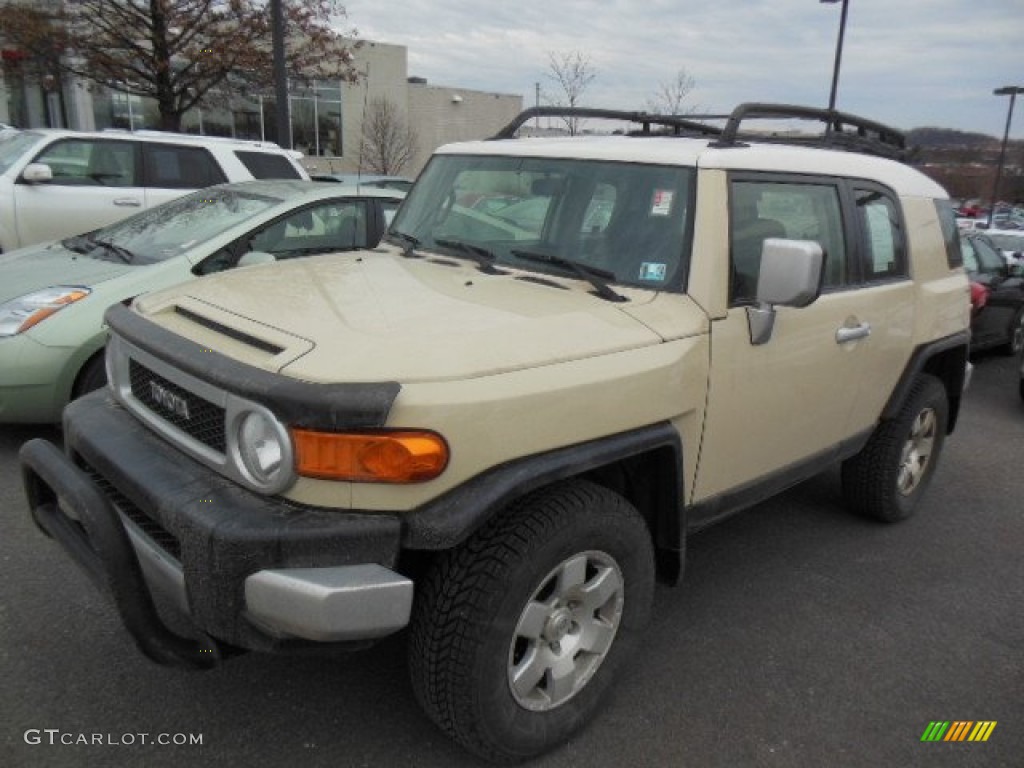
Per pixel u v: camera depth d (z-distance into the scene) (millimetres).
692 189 3057
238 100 24859
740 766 2746
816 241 3586
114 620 3295
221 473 2334
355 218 6082
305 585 2068
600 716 2939
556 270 3189
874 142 4668
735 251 3086
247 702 2895
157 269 5078
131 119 24109
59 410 4730
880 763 2805
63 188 8305
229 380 2221
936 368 4988
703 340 2904
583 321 2703
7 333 4590
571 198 3314
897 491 4625
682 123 4227
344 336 2373
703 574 4074
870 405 4102
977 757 2863
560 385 2428
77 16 14445
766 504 5020
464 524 2197
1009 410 8016
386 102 29094
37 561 3701
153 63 14797
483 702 2426
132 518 2572
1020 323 10461
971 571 4285
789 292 2746
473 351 2367
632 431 2670
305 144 28969
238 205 5793
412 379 2199
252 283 3035
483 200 3627
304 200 5809
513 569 2381
